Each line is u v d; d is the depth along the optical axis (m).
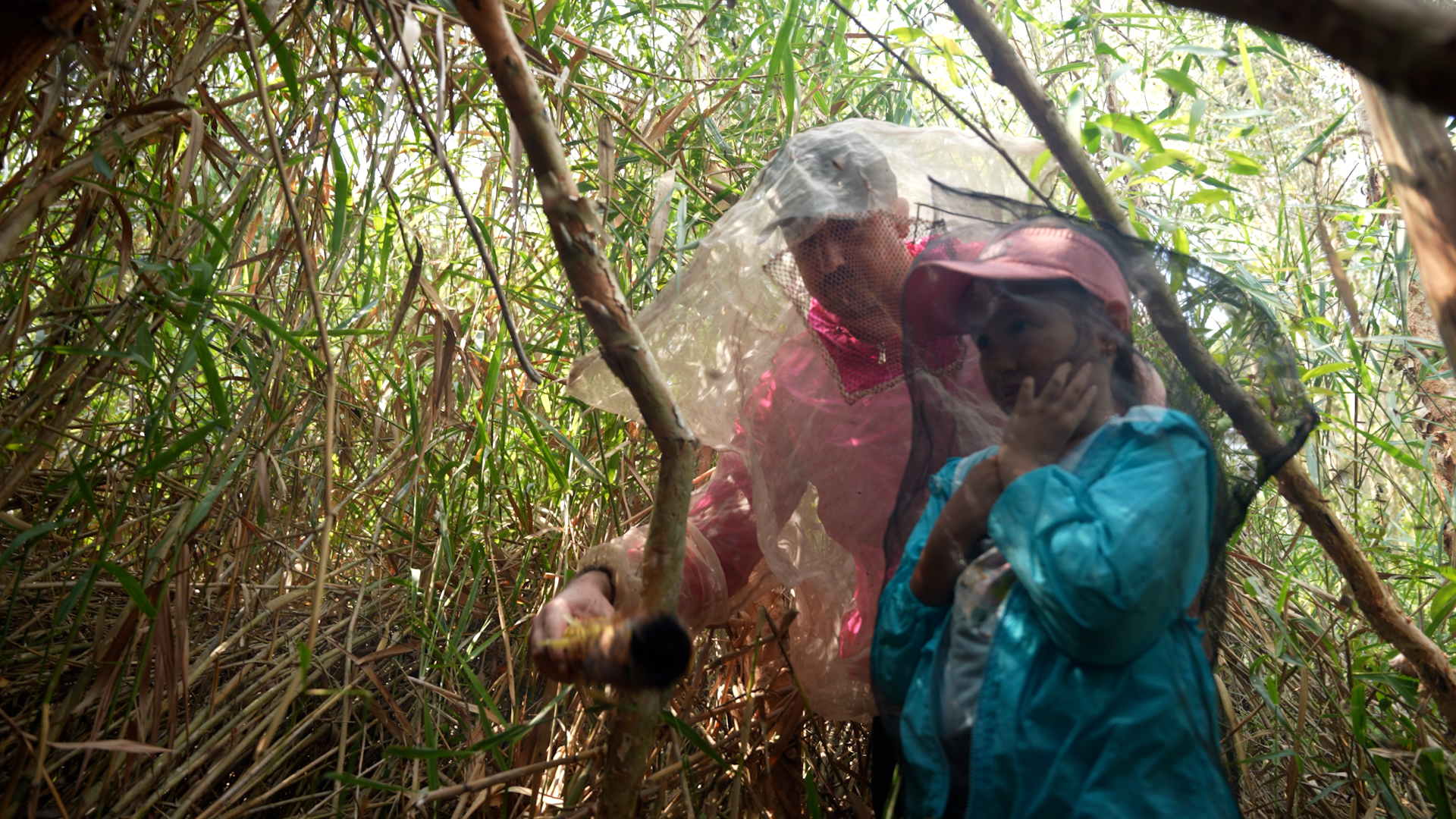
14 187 1.54
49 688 1.48
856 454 1.70
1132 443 1.24
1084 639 1.14
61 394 1.95
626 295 2.07
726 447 1.80
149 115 1.73
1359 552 1.60
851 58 2.87
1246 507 1.42
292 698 1.41
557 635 1.36
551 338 2.46
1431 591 2.79
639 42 2.71
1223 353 1.46
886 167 1.62
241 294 1.93
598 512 2.32
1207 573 1.38
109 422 2.22
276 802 1.75
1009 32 2.47
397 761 1.89
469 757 1.80
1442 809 1.48
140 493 2.14
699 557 1.73
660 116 2.50
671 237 2.29
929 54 2.49
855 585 1.78
